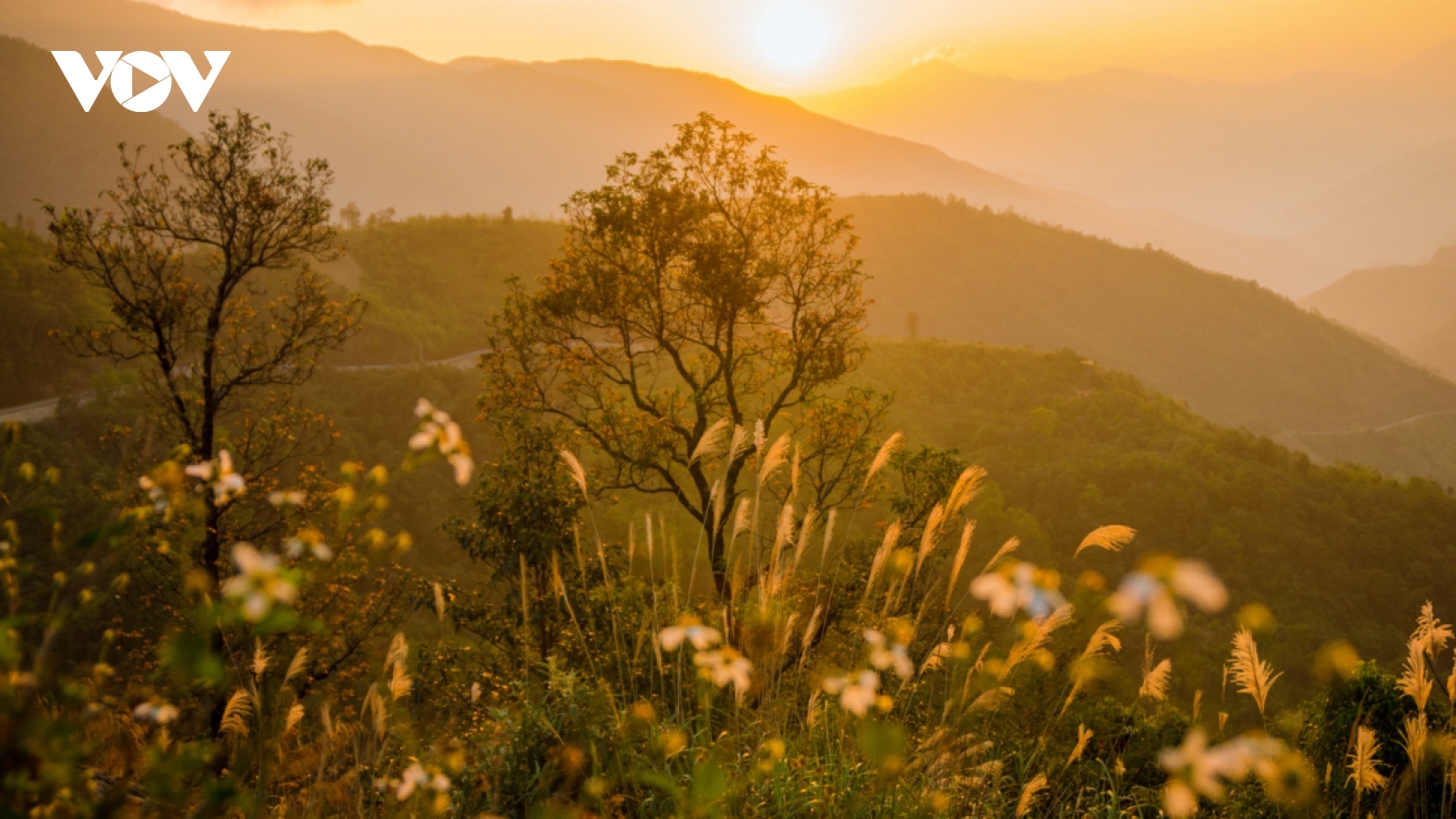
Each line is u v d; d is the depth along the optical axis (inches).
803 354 533.6
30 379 2294.5
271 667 95.3
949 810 110.4
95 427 1189.1
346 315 455.8
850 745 119.3
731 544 133.1
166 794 44.7
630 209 500.1
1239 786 114.3
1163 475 3604.8
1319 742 138.5
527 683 160.2
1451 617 3368.6
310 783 95.7
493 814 107.0
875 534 334.0
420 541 1798.7
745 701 120.0
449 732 136.4
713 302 521.7
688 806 87.7
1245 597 3137.3
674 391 531.5
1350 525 3661.4
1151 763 156.3
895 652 71.2
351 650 275.0
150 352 412.5
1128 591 29.1
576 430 492.7
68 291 2436.0
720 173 522.0
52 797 42.6
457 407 2600.9
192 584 38.3
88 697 47.8
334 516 53.6
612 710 129.0
